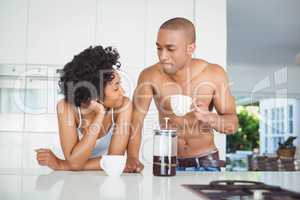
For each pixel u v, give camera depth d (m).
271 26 2.53
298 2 2.53
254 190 0.92
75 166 2.28
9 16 2.40
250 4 2.51
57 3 2.43
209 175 1.51
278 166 2.46
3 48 2.40
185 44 2.44
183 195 0.91
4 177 1.30
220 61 2.46
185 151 2.39
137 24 2.44
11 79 2.39
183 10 2.46
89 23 2.43
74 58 2.41
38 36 2.41
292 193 0.93
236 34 2.50
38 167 2.34
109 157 1.37
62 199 0.82
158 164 1.41
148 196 0.89
